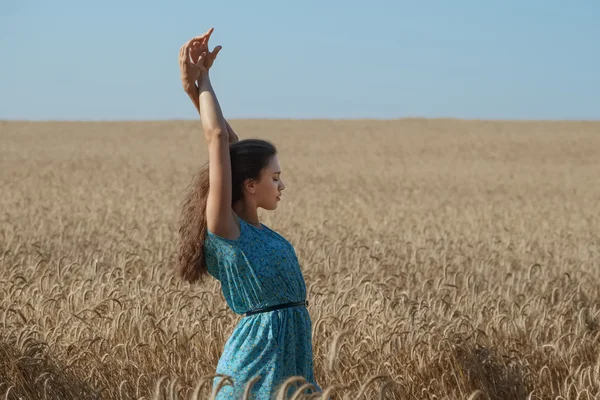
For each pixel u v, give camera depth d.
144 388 5.41
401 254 11.95
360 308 6.68
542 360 6.10
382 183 35.25
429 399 5.57
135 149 57.56
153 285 7.65
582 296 8.92
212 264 3.80
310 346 3.85
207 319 6.28
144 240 12.98
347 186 32.84
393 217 19.48
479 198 28.27
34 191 26.27
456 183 36.22
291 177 37.94
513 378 5.75
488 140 65.56
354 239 13.30
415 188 32.91
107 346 5.83
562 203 26.88
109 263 10.58
